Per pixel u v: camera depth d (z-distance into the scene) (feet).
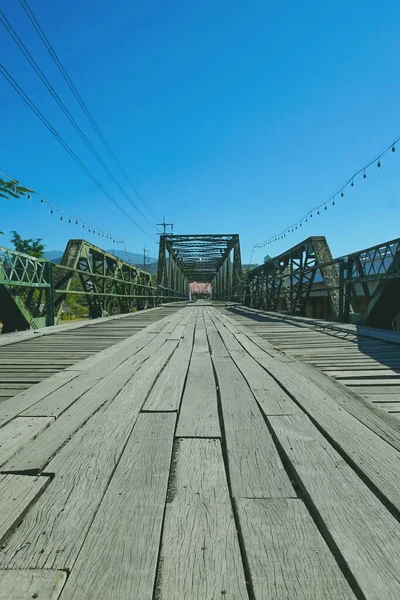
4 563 3.92
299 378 11.71
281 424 7.82
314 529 4.45
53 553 4.06
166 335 24.34
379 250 24.48
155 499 5.10
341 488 5.32
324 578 3.69
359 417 8.18
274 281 57.57
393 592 3.47
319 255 36.83
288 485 5.47
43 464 6.13
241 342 20.49
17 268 26.50
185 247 163.22
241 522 4.57
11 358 16.31
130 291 63.05
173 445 6.97
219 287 200.54
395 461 6.09
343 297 31.63
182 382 11.59
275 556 4.00
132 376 12.36
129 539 4.28
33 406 9.18
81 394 10.25
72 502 5.05
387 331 23.68
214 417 8.40
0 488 5.39
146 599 3.46
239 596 3.50
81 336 24.68
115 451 6.65
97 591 3.56
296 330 26.86
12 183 16.56
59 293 33.53
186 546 4.17
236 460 6.28
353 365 13.84
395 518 4.63
